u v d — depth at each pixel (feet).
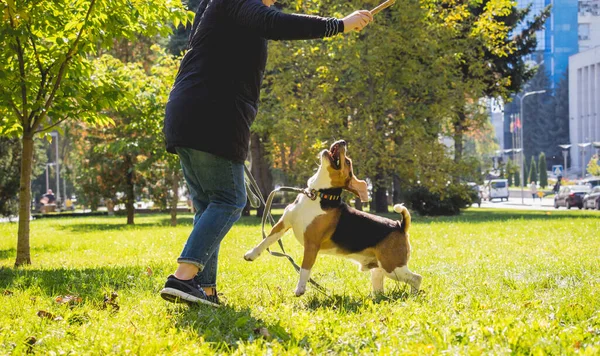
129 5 27.86
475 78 84.28
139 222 88.28
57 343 12.23
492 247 34.99
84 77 30.91
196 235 14.85
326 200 17.87
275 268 25.27
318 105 78.07
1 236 57.67
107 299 17.48
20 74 28.84
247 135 15.24
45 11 28.07
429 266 25.95
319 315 14.66
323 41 75.31
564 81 404.57
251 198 17.67
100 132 81.76
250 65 15.08
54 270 27.25
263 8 14.35
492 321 13.34
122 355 11.22
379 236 18.19
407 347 11.39
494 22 80.43
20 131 32.71
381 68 78.02
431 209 88.94
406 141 80.59
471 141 322.75
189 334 12.78
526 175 356.79
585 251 31.73
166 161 66.39
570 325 13.44
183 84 14.94
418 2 75.72
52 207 167.53
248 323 13.65
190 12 29.94
